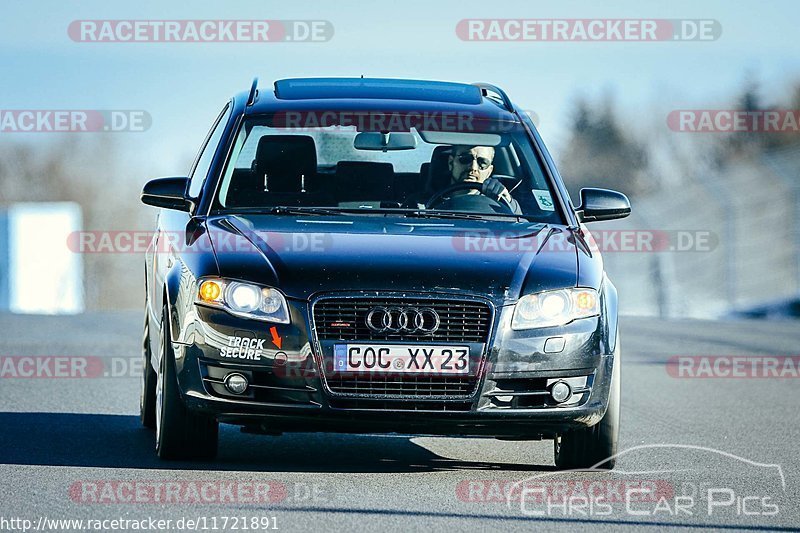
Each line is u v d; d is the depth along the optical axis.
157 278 28.02
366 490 23.17
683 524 21.20
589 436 25.67
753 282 96.25
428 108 29.75
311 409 23.78
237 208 27.56
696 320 77.25
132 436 28.92
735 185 95.88
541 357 24.22
